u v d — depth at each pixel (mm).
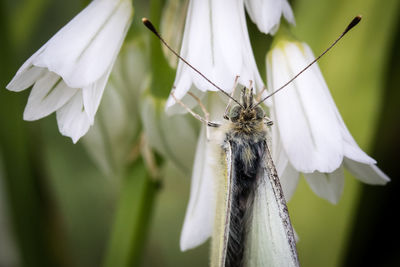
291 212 159
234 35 137
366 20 157
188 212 146
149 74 146
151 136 147
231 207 143
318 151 139
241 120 145
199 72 135
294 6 166
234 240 143
